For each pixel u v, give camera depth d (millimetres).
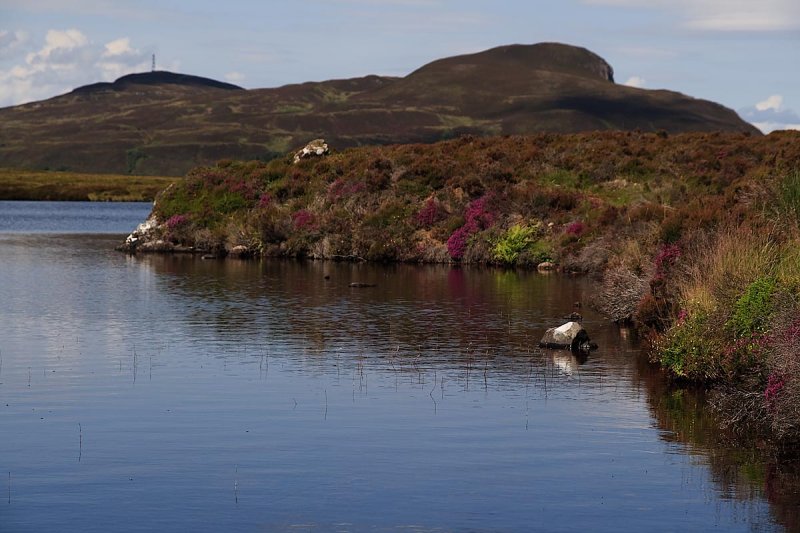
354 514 13750
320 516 13672
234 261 56312
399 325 30672
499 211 56375
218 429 18109
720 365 20922
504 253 52875
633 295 30891
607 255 46438
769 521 13492
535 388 21547
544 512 13844
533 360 24844
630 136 68062
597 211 54188
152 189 188000
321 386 21734
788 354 17344
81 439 17422
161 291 40344
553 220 54781
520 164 62656
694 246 29281
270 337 28375
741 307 21469
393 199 60438
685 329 22750
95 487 14867
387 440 17406
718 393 20281
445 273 48781
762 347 19422
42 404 20016
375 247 56219
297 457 16391
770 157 57625
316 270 50500
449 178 61562
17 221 103188
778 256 24375
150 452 16656
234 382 22156
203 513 13781
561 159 62344
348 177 64000
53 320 31906
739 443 17312
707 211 32125
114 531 13125
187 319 32094
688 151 61438
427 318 32219
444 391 21250
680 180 57875
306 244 59250
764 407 18062
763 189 33031
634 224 47562
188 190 68188
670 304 27953
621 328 30172
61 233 84125
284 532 13078
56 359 24938
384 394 20953
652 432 17969
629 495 14562
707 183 56906
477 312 33625
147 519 13562
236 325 30719
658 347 23938
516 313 33375
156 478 15289
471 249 54281
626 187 57875
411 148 69875
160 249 63031
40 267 51719
